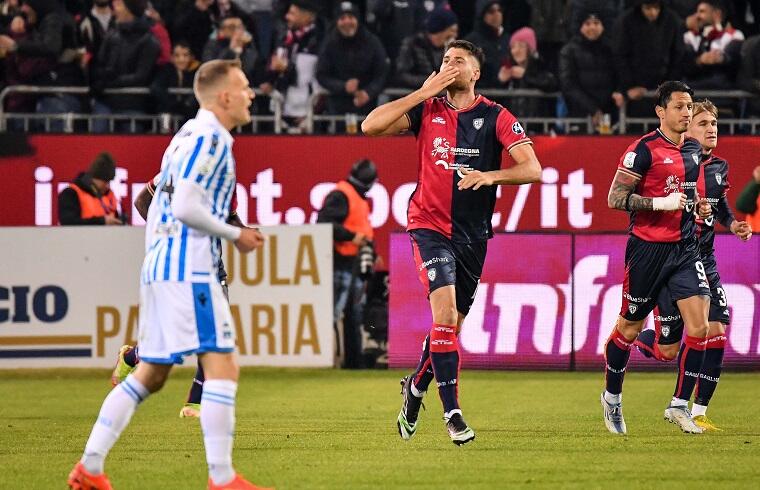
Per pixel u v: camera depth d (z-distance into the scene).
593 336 52.16
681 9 63.19
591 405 40.00
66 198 52.69
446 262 28.38
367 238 52.66
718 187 35.78
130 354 34.06
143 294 21.27
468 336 52.28
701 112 35.81
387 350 52.47
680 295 32.50
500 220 55.22
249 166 55.00
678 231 32.25
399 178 54.84
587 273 52.16
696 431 32.31
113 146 55.12
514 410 38.41
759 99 59.12
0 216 54.91
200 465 25.78
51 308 50.81
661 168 32.12
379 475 24.11
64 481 23.62
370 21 61.41
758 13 64.69
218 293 20.98
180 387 46.84
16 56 59.09
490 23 60.03
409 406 29.33
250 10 64.12
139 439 30.45
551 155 55.22
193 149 20.56
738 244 51.53
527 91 58.88
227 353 21.08
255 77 59.94
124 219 55.22
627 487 22.70
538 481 23.36
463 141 28.77
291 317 51.22
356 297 52.56
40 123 59.25
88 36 61.00
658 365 52.38
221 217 21.08
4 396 43.66
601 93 58.19
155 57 58.88
